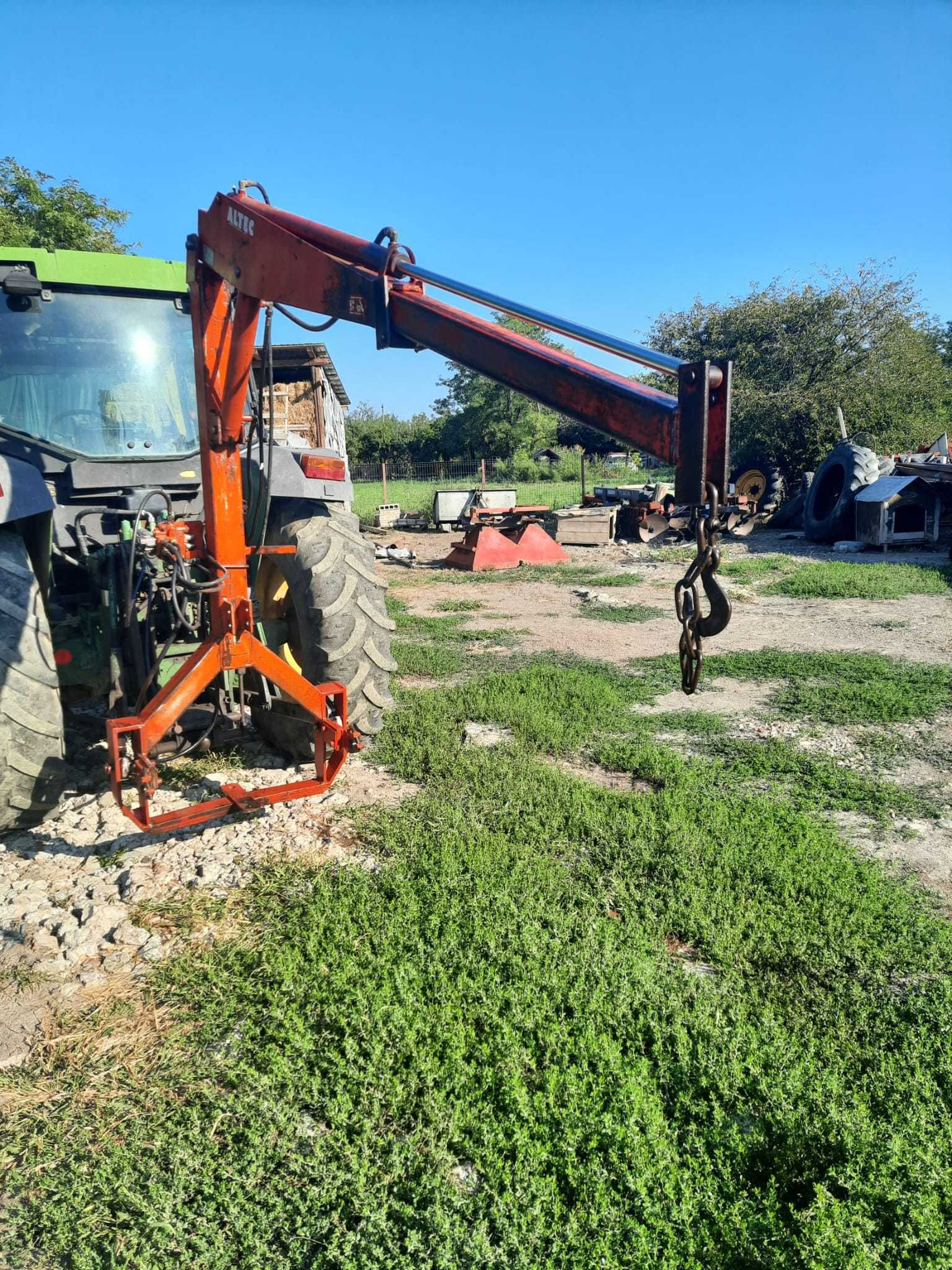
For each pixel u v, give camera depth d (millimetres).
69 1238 1879
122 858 3531
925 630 8031
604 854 3531
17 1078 2357
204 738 4082
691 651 1990
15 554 3637
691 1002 2592
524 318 2240
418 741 4875
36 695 3477
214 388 3393
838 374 22016
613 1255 1793
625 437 1994
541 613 9500
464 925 2959
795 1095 2164
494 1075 2264
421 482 41250
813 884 3262
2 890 3277
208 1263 1813
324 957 2779
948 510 14336
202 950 2896
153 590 3701
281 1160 2064
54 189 21750
